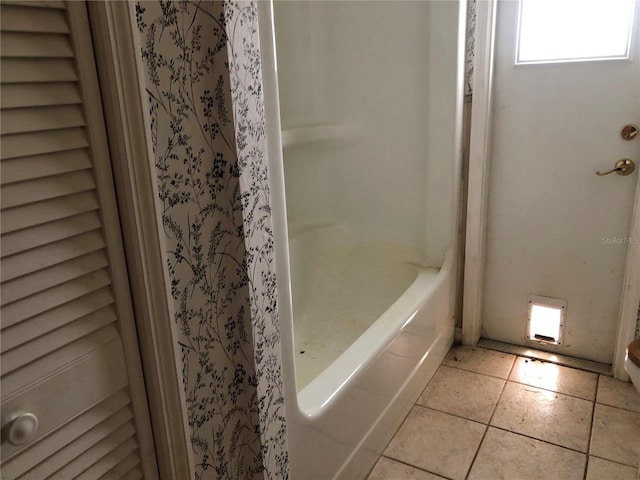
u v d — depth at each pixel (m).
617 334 2.04
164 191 0.83
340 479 1.46
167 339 0.86
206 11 0.84
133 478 0.91
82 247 0.77
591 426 1.79
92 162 0.76
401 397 1.82
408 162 2.16
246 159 0.92
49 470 0.76
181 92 0.83
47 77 0.69
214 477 1.02
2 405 0.69
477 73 1.99
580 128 1.95
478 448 1.72
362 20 2.12
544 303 2.20
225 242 0.95
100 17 0.71
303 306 2.30
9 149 0.66
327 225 2.39
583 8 1.85
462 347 2.34
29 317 0.71
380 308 2.22
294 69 2.24
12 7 0.65
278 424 1.12
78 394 0.79
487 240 2.25
